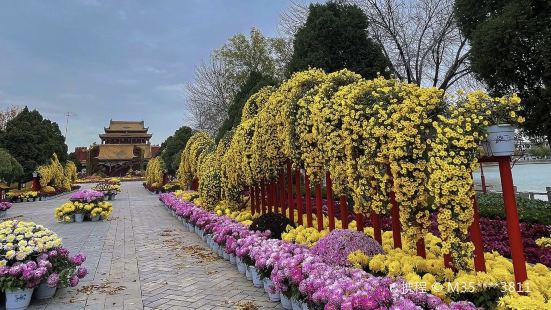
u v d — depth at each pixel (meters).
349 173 4.54
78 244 9.04
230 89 24.77
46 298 4.99
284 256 4.58
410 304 2.81
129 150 61.88
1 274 4.56
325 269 3.86
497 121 3.33
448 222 3.41
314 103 5.35
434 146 3.47
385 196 4.26
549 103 6.71
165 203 16.89
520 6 6.83
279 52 24.19
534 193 12.90
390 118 3.86
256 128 7.82
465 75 13.56
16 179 27.11
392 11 14.69
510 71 7.03
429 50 14.42
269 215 6.99
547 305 2.61
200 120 27.08
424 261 3.91
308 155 5.81
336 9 9.55
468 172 3.40
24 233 5.22
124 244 8.91
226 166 9.87
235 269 6.25
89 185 43.81
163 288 5.37
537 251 5.20
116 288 5.43
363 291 3.11
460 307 2.79
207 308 4.52
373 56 9.12
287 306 4.30
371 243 4.52
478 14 8.32
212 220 8.61
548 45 6.33
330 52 8.91
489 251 5.55
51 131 33.62
